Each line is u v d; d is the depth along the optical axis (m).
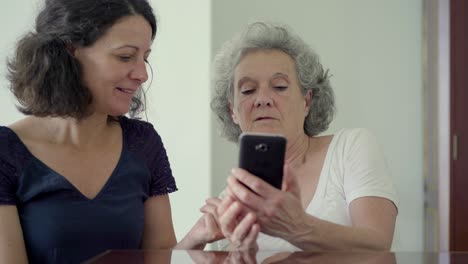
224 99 2.09
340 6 3.33
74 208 1.44
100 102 1.48
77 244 1.43
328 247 1.42
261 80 1.92
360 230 1.48
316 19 3.33
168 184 1.67
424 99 3.30
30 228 1.42
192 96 3.30
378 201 1.67
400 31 3.33
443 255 1.10
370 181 1.71
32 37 1.45
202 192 3.30
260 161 1.26
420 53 3.32
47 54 1.41
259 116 1.92
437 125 3.12
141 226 1.57
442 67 3.04
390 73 3.33
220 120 2.14
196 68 3.30
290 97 1.92
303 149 1.96
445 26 3.02
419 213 3.33
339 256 1.09
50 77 1.41
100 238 1.46
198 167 3.30
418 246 3.33
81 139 1.53
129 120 1.70
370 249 1.47
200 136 3.29
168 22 3.32
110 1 1.43
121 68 1.44
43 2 1.50
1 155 1.42
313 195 1.84
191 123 3.30
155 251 1.16
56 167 1.47
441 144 3.06
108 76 1.43
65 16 1.42
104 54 1.42
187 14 3.30
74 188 1.45
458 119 2.99
